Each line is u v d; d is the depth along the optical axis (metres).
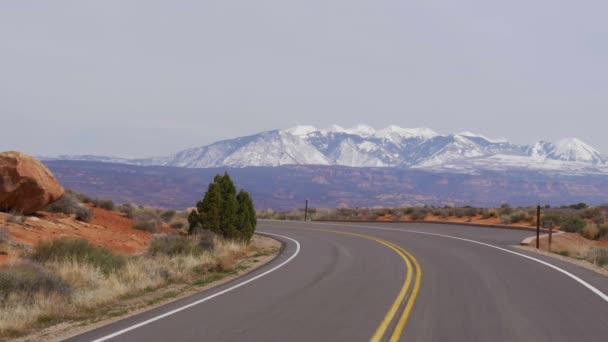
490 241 41.78
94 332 13.98
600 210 70.56
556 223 59.25
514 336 13.44
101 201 44.94
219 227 39.38
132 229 38.53
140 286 21.45
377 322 14.82
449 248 36.22
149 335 13.52
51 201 33.16
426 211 78.69
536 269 25.91
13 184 30.66
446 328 14.18
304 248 37.22
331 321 14.94
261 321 14.96
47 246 23.53
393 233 50.44
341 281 22.41
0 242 24.58
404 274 24.30
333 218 86.38
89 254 23.67
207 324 14.64
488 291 19.81
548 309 16.66
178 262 27.27
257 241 44.88
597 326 14.54
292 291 20.00
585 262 31.34
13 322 15.07
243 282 22.28
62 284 18.70
